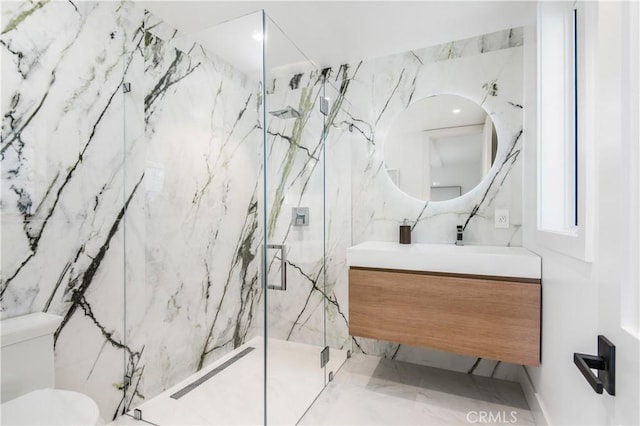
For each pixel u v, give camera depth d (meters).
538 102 1.51
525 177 1.89
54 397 1.22
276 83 1.56
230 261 1.54
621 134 0.66
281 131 1.61
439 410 1.69
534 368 1.66
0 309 1.20
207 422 1.53
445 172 2.17
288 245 1.67
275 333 1.53
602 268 0.78
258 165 1.48
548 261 1.40
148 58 1.75
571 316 1.09
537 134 1.53
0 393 1.10
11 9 1.23
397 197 2.30
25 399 1.17
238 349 1.51
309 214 1.91
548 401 1.39
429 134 2.21
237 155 1.52
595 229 0.89
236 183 1.52
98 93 1.55
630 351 0.62
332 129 2.32
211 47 1.57
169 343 1.65
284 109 1.64
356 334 1.87
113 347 1.62
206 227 1.59
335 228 2.39
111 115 1.61
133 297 1.71
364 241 2.39
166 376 1.64
